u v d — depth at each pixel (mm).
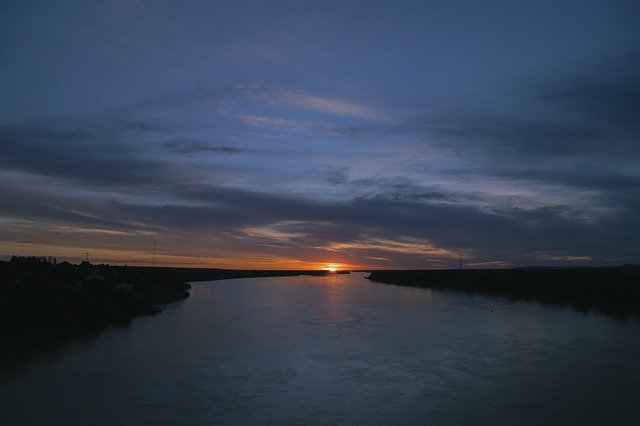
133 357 17328
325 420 11531
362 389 14047
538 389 14062
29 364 15852
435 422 11430
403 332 23859
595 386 14336
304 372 15859
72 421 11031
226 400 12883
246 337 21953
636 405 12633
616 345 20406
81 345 19016
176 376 15039
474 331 24172
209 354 18156
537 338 22109
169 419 11383
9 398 12500
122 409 11930
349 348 19719
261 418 11602
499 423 11375
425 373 15867
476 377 15367
